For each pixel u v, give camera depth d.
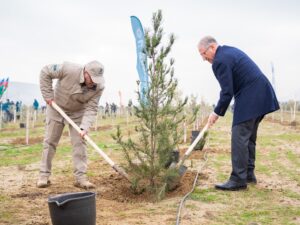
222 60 5.32
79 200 3.41
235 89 5.52
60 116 5.74
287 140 13.45
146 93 5.14
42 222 4.03
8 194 5.35
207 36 5.55
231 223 4.04
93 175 6.87
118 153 10.38
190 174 6.78
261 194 5.33
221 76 5.34
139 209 4.61
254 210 4.54
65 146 12.70
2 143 13.58
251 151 5.96
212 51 5.51
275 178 6.57
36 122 27.45
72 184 6.04
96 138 15.36
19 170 7.71
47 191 5.52
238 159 5.50
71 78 5.46
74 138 5.74
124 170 5.51
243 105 5.41
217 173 7.04
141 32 7.14
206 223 4.02
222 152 10.20
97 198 5.14
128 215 4.30
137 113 5.16
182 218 4.19
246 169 5.57
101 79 5.29
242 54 5.47
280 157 9.34
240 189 5.57
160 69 5.11
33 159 9.52
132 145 5.29
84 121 5.53
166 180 5.35
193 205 4.74
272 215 4.34
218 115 5.45
